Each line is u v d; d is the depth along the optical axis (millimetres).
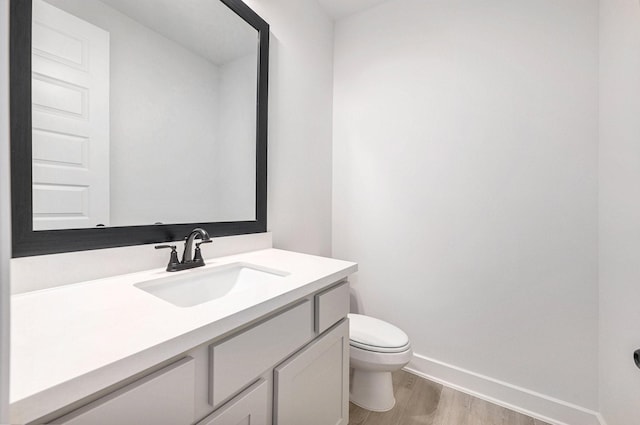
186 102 1145
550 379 1413
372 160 1953
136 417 496
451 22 1657
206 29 1210
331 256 2123
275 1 1568
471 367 1614
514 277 1499
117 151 940
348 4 1921
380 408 1455
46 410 384
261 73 1447
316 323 980
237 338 683
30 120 752
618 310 1110
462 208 1638
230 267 1177
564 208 1375
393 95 1864
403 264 1840
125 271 958
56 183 806
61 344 499
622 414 1088
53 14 788
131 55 971
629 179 1015
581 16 1328
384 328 1536
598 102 1291
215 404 631
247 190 1413
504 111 1511
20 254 746
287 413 837
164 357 517
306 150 1838
